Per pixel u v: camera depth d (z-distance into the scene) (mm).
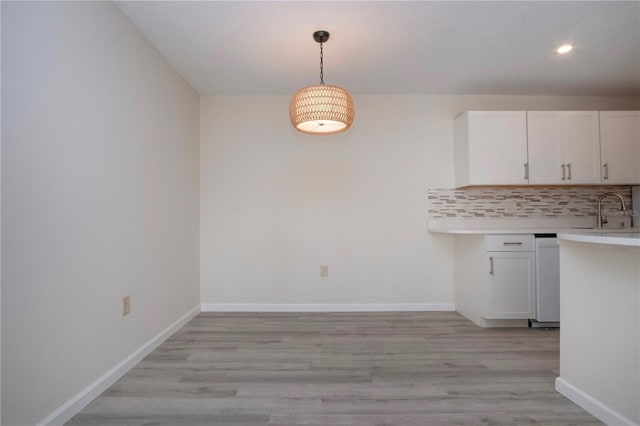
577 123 3035
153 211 2322
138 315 2109
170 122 2621
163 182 2486
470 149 2998
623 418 1374
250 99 3303
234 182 3293
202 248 3277
